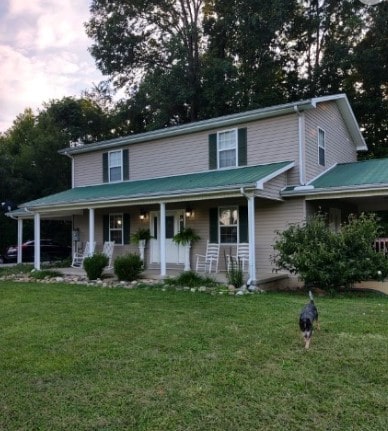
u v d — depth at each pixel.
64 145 25.19
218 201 13.05
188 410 3.39
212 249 13.04
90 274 11.95
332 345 5.05
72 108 25.27
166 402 3.54
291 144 12.00
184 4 24.78
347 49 21.31
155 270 13.34
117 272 11.43
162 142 14.74
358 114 21.52
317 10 23.00
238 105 21.45
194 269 13.46
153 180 14.38
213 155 13.41
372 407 3.43
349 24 21.08
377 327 5.88
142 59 25.69
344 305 7.68
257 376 4.09
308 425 3.16
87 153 16.92
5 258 20.92
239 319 6.48
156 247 14.61
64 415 3.34
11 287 10.66
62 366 4.43
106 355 4.77
